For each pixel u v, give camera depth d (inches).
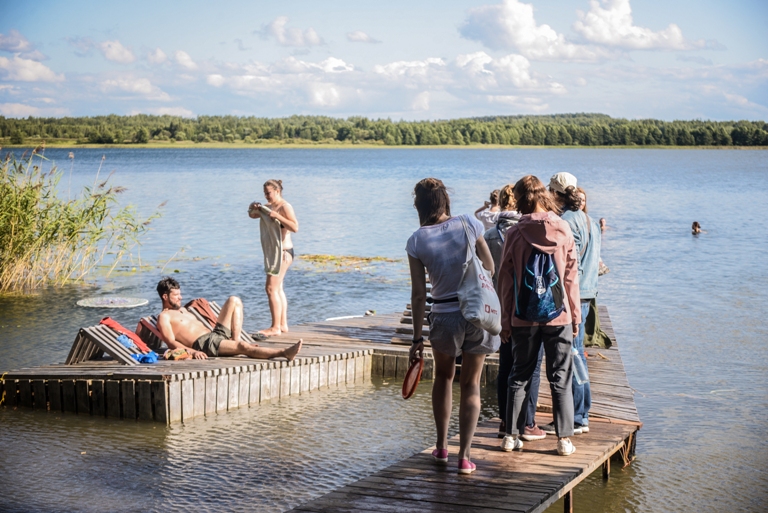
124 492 234.5
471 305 197.6
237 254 810.2
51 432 291.3
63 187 1836.9
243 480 245.0
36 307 541.6
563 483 207.8
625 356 418.6
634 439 269.1
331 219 1186.6
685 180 2464.3
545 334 222.1
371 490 203.0
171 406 303.9
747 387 360.5
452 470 217.6
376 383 371.6
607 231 1053.8
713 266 749.9
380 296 596.7
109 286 626.8
